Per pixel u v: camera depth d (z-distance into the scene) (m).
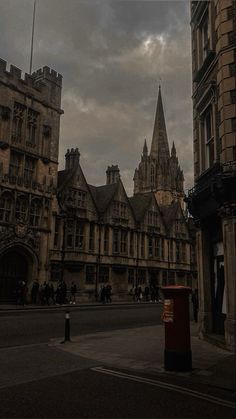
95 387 7.11
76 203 41.22
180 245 58.09
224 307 12.55
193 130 15.73
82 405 6.03
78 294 39.88
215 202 12.23
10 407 5.91
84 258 40.84
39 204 36.78
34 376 7.96
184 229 59.41
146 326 18.91
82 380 7.64
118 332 16.02
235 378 7.73
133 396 6.55
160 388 7.09
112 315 24.36
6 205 33.50
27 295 34.62
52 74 40.44
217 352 10.69
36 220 36.34
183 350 8.48
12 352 10.80
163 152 96.50
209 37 14.27
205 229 14.26
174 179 95.56
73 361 9.56
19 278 34.66
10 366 8.91
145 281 50.31
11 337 13.74
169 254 55.50
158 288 50.19
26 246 34.44
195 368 8.66
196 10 15.59
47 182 37.75
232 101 11.59
